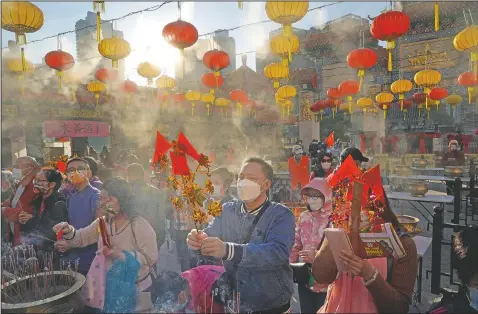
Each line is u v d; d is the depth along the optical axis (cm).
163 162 173
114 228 194
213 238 158
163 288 187
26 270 205
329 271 144
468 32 332
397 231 141
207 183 166
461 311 155
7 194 301
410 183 453
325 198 219
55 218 256
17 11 262
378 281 124
